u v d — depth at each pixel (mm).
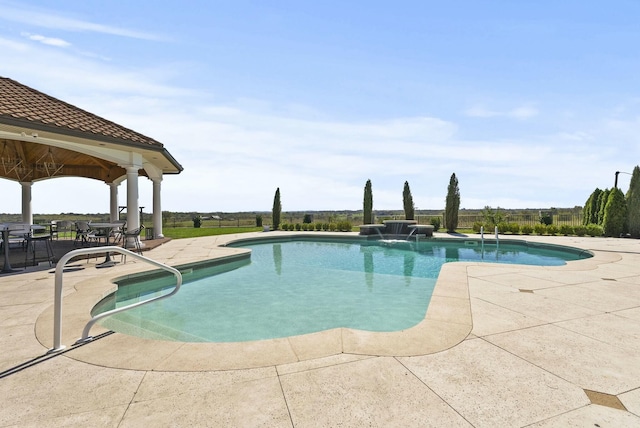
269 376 2281
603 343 2840
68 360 2564
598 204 17219
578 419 1777
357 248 12820
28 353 2699
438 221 19562
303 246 13484
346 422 1757
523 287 4898
